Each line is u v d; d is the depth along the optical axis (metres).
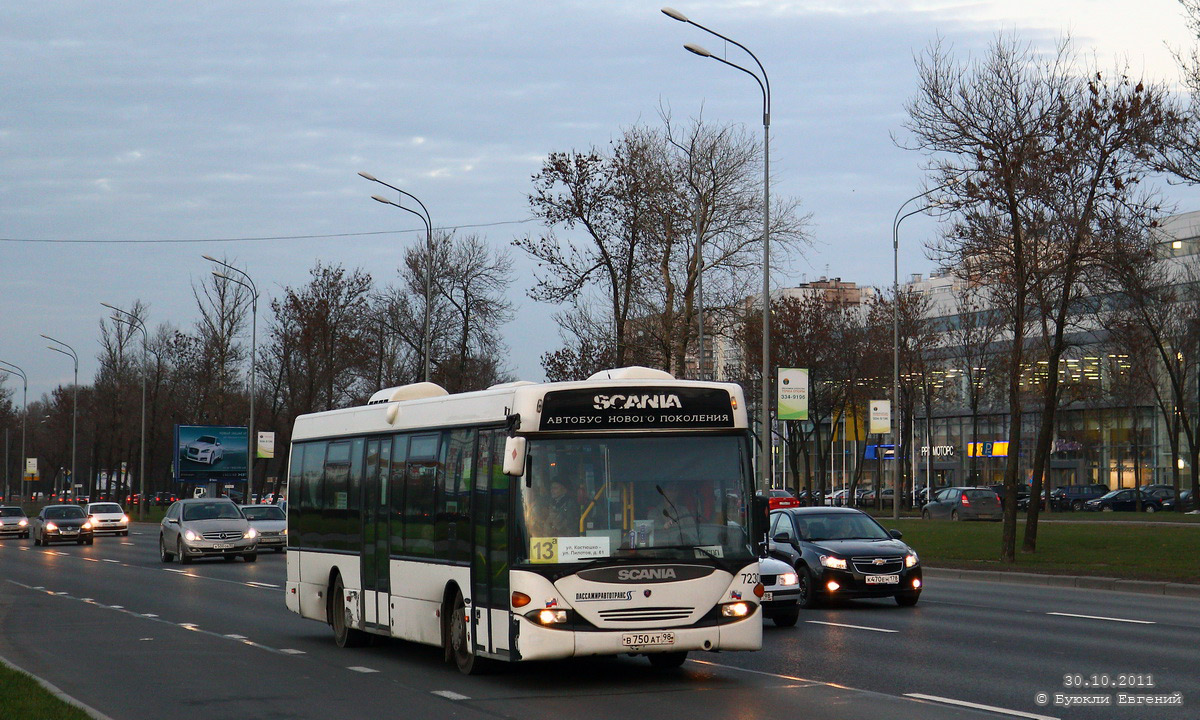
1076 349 66.12
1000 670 13.08
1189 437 59.97
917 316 68.31
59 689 12.22
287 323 67.94
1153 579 24.84
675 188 45.44
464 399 13.67
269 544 45.31
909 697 11.32
